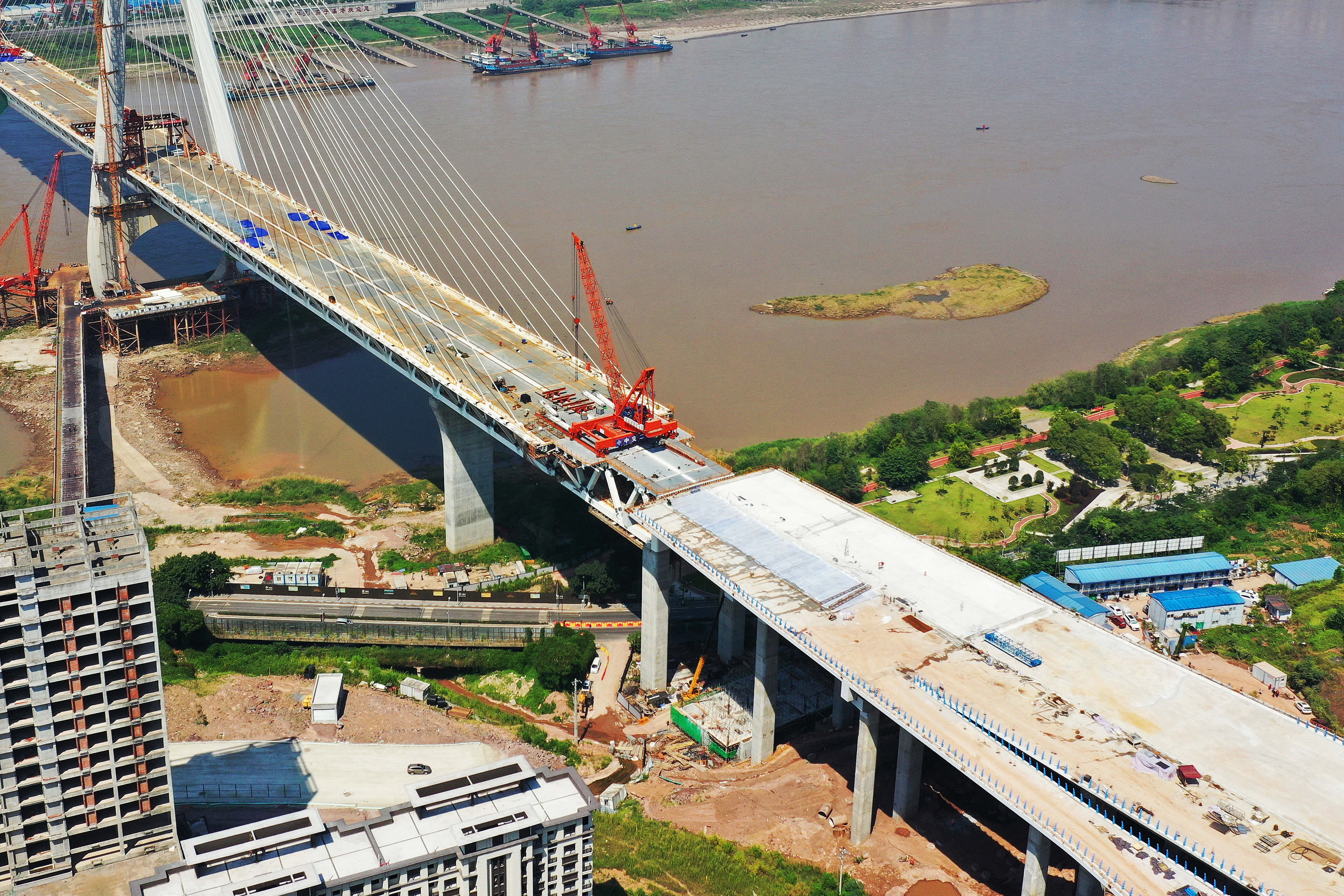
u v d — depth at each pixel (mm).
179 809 177500
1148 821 143125
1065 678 168875
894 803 181500
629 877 168625
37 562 142500
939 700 164125
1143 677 169750
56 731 145625
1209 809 145500
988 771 153125
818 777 189625
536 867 138000
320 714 199000
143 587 144250
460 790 138500
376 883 129625
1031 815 147000
